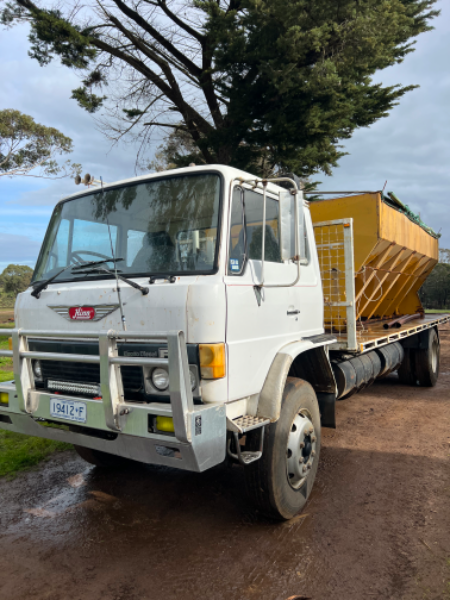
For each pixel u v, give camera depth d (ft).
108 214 11.98
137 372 9.66
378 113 48.80
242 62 38.86
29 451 16.93
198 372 9.23
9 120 90.53
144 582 9.05
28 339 11.60
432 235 30.22
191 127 51.52
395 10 39.24
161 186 11.27
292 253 10.88
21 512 12.16
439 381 30.63
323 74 36.96
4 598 8.61
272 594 8.63
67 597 8.62
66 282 11.78
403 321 26.96
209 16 39.32
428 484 13.64
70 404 9.85
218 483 13.98
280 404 10.80
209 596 8.59
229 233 10.23
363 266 19.39
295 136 40.98
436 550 10.07
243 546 10.34
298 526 11.26
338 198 19.75
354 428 19.58
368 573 9.26
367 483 13.80
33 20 41.34
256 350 10.77
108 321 10.32
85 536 10.87
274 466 10.82
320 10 35.65
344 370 16.22
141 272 10.71
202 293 9.34
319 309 14.66
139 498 12.98
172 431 8.48
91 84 48.16
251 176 11.37
